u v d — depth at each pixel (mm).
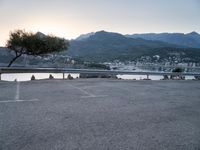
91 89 10812
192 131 4992
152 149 3957
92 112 6273
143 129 5004
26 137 4277
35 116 5676
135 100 8359
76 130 4754
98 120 5523
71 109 6531
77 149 3832
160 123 5516
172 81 17406
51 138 4273
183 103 8172
